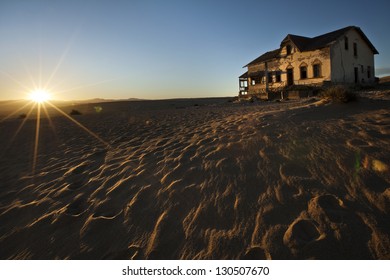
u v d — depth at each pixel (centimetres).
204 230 249
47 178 514
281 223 238
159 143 641
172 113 1877
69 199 382
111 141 838
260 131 525
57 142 978
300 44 2722
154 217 288
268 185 306
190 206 295
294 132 475
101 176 460
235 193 303
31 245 278
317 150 373
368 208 235
